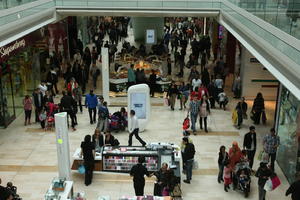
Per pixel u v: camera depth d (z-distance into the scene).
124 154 11.70
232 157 11.09
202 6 19.86
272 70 9.58
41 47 20.11
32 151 13.59
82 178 11.85
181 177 11.90
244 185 10.81
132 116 13.18
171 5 20.03
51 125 15.38
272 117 16.97
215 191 11.17
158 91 20.11
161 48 26.94
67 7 19.75
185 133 13.03
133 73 19.69
